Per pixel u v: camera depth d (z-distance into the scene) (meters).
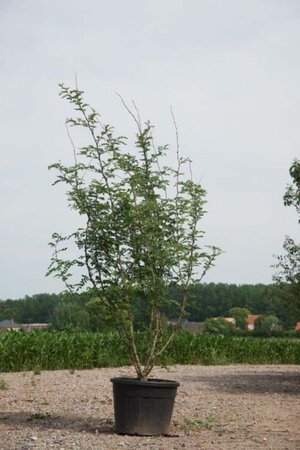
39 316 76.81
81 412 11.20
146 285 9.30
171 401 8.95
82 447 7.95
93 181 9.47
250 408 12.15
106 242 9.31
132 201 9.24
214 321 47.53
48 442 8.25
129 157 9.54
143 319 9.55
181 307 9.76
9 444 8.10
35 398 13.12
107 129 9.50
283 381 18.38
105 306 9.40
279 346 28.39
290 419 10.73
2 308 78.38
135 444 8.18
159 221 9.51
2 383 15.21
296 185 15.86
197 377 19.12
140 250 9.39
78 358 21.83
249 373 21.36
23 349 20.92
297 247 16.17
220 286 68.69
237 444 8.26
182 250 9.30
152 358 9.37
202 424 9.95
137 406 8.80
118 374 19.34
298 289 16.19
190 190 9.70
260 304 67.44
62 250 9.49
